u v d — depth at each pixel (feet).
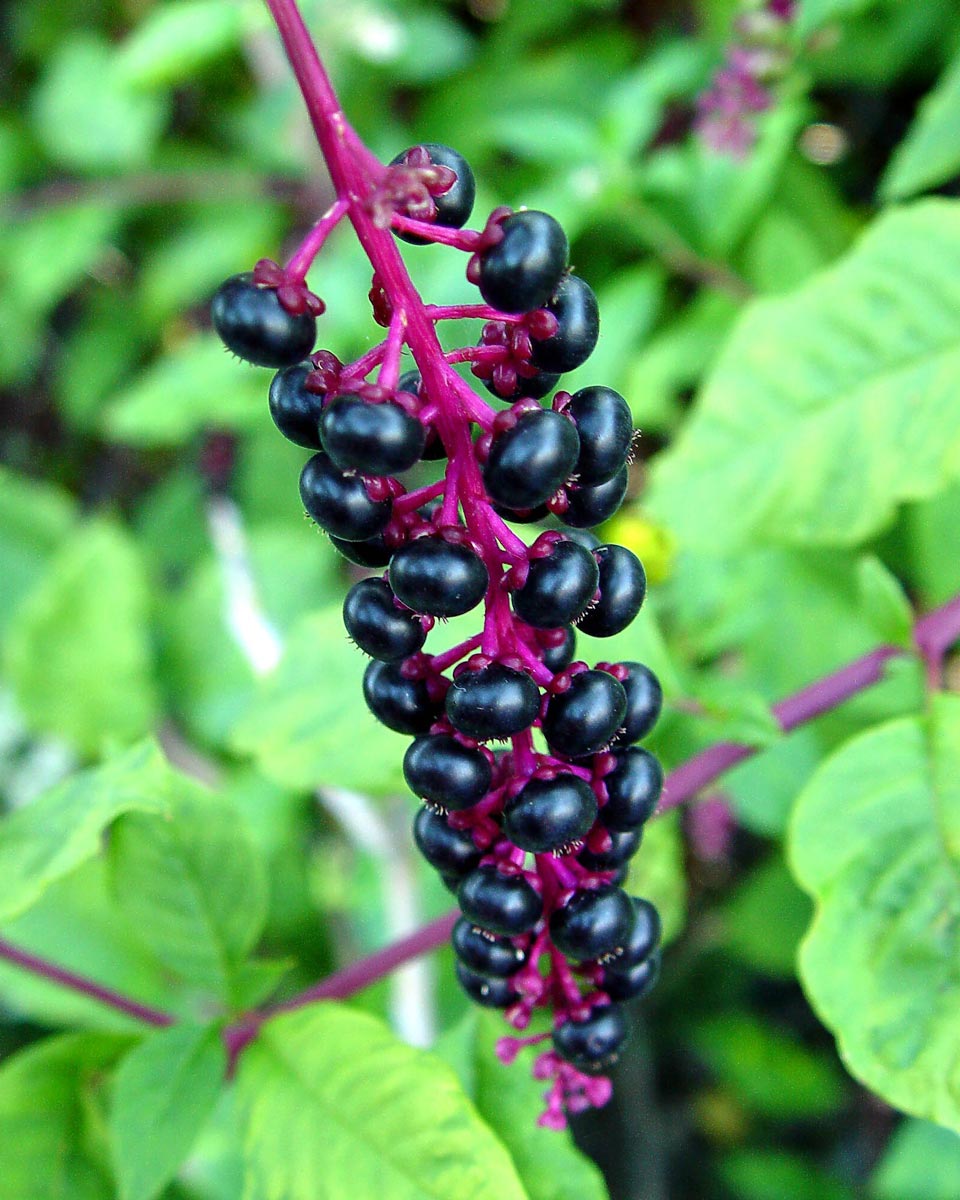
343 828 2.28
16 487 2.59
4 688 2.55
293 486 2.38
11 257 2.49
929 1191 1.59
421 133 2.31
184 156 2.52
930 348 1.29
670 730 1.41
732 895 2.11
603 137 1.78
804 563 1.69
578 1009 1.07
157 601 2.27
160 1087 1.15
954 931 1.12
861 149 1.99
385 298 0.96
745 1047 2.22
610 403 0.98
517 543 0.98
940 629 1.22
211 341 2.25
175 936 1.21
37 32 2.77
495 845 1.04
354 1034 1.15
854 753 1.17
